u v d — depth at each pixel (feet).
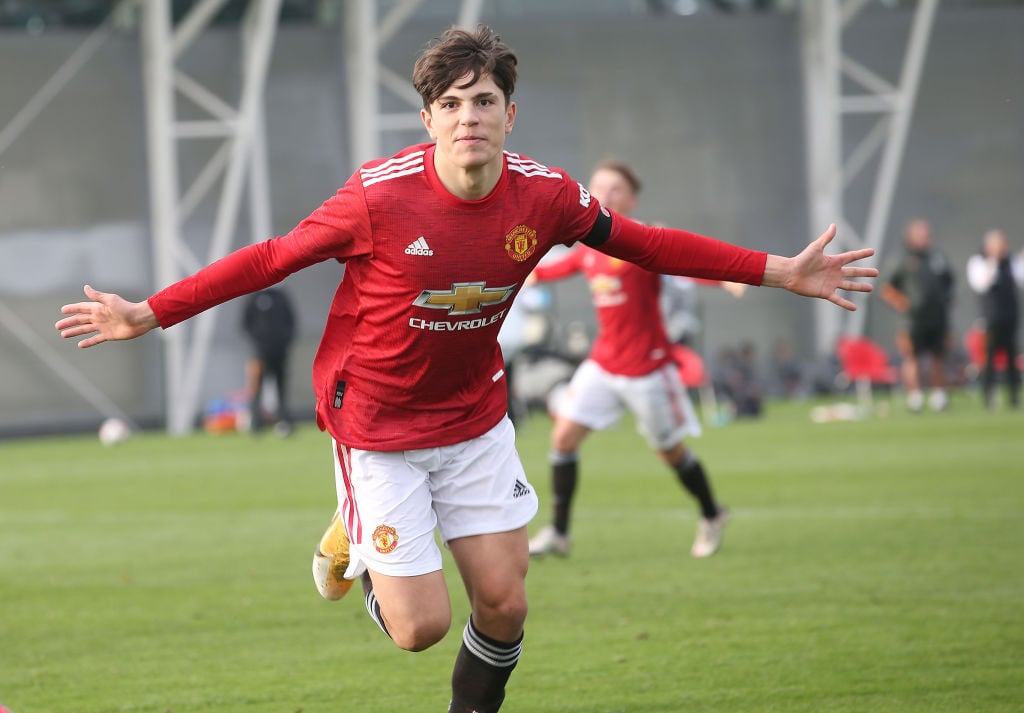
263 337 215.10
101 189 251.39
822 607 74.95
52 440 239.09
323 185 266.57
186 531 111.96
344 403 47.93
